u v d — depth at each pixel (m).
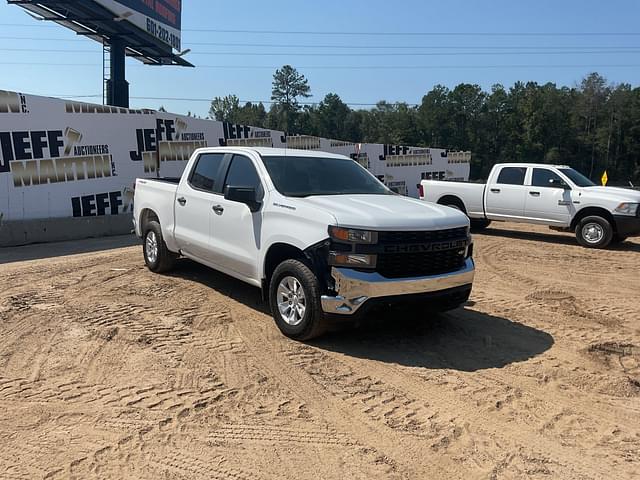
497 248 12.12
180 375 4.64
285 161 6.34
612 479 3.28
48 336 5.52
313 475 3.25
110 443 3.56
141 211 8.54
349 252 4.95
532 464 3.42
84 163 14.92
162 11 29.62
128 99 27.31
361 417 3.99
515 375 4.79
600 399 4.36
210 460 3.39
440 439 3.70
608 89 100.50
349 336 5.69
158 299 6.94
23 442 3.56
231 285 7.67
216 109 124.19
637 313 6.94
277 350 5.25
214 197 6.65
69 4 22.17
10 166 13.11
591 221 12.35
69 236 13.35
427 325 6.14
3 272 8.60
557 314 6.76
